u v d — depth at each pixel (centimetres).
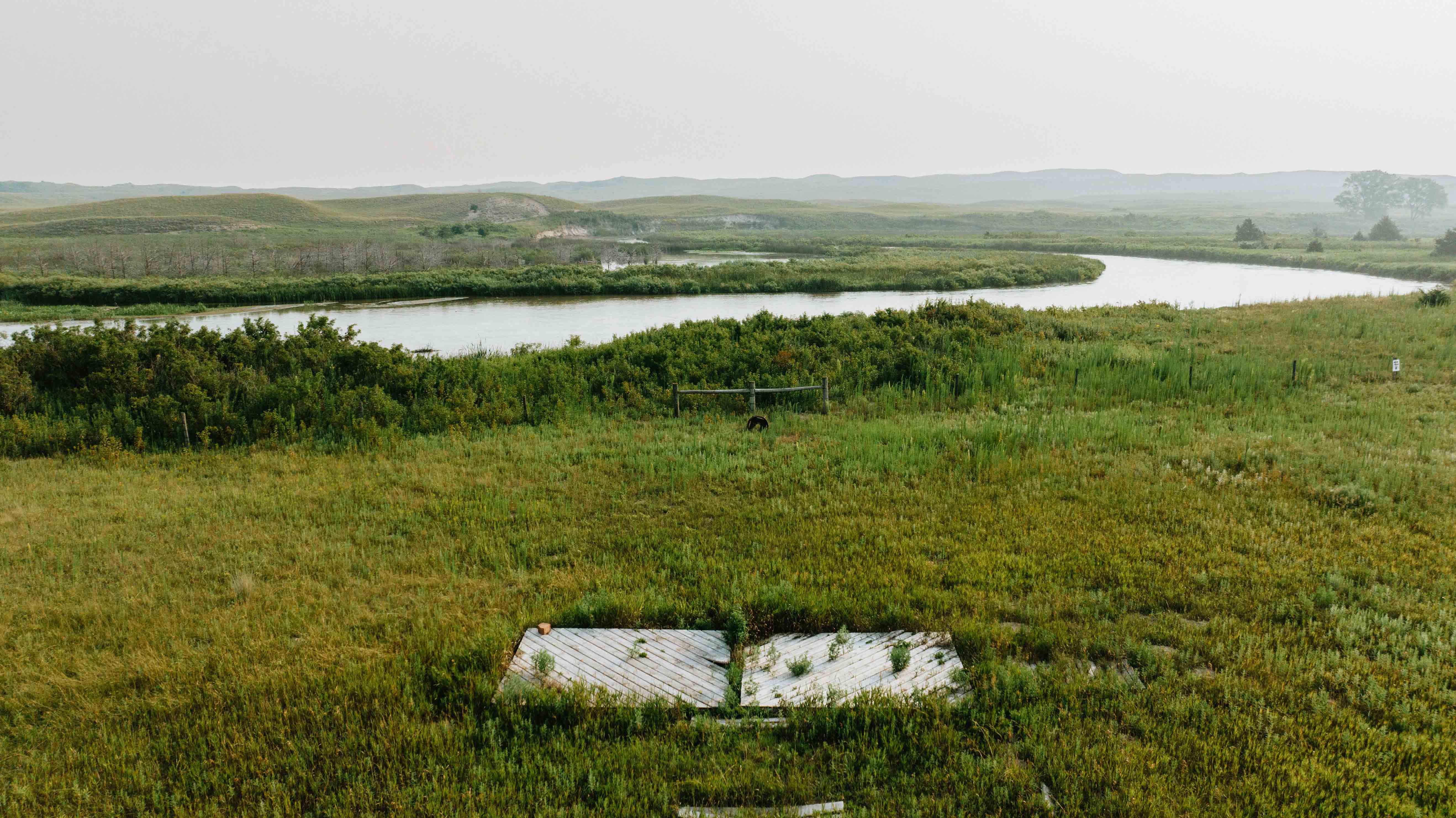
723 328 2905
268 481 1555
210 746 743
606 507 1369
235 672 854
